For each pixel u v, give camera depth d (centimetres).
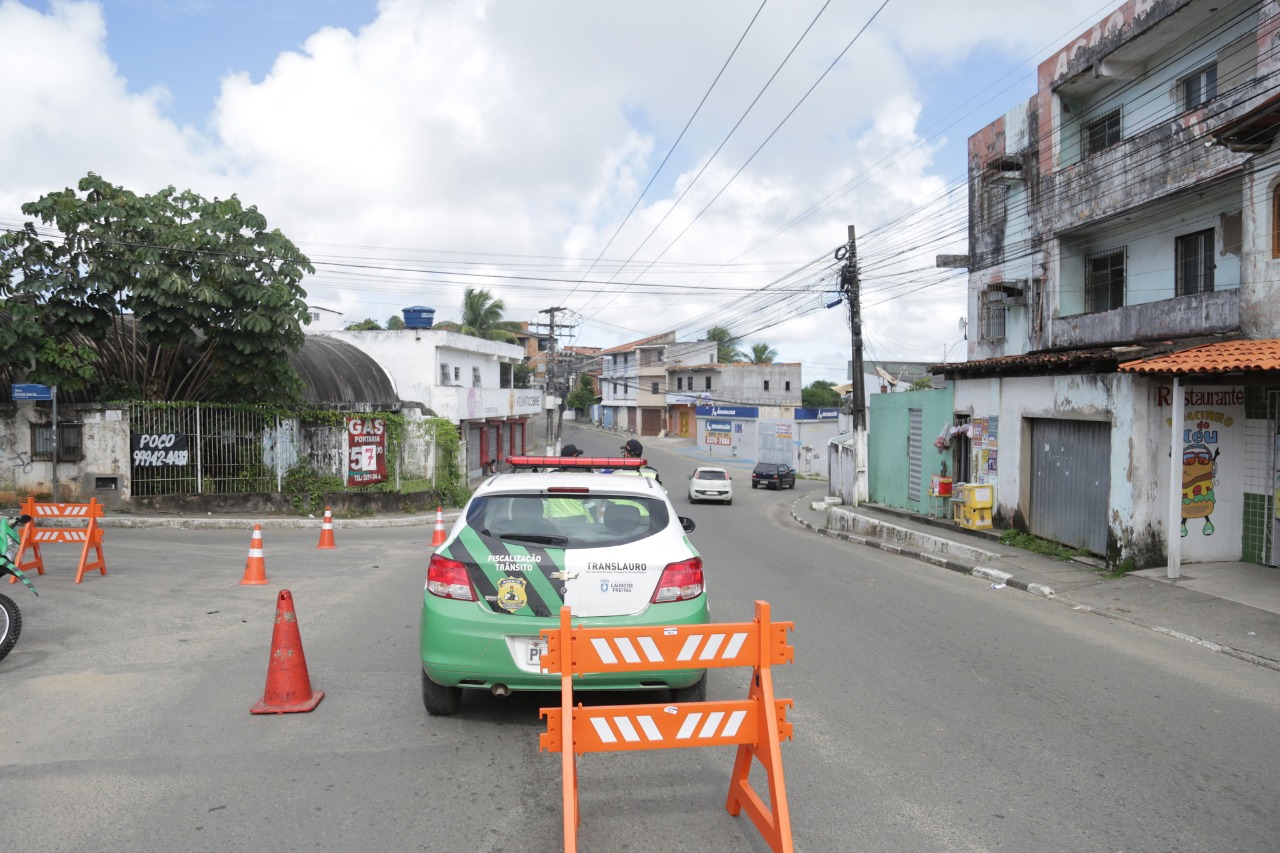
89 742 493
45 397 1730
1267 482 1105
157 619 832
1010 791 442
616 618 488
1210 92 1551
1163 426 1134
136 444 1919
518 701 577
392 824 393
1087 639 818
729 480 3256
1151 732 539
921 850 375
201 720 533
